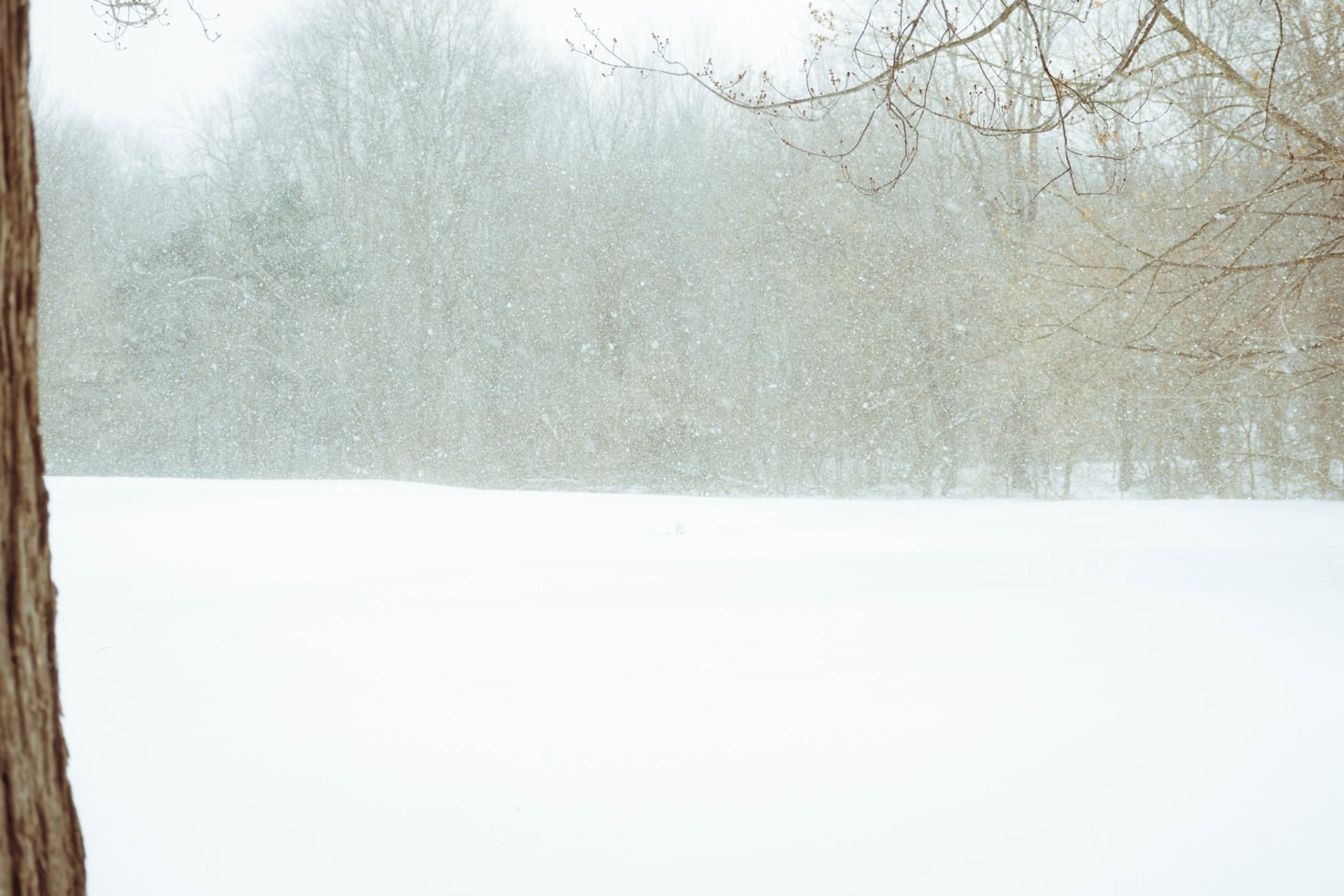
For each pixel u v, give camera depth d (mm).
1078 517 16172
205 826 3840
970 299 31375
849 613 8016
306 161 45594
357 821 3881
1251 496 26031
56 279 38938
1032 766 4316
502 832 3754
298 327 41469
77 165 42344
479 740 4863
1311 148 9523
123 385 39500
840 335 34812
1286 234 19672
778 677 5941
